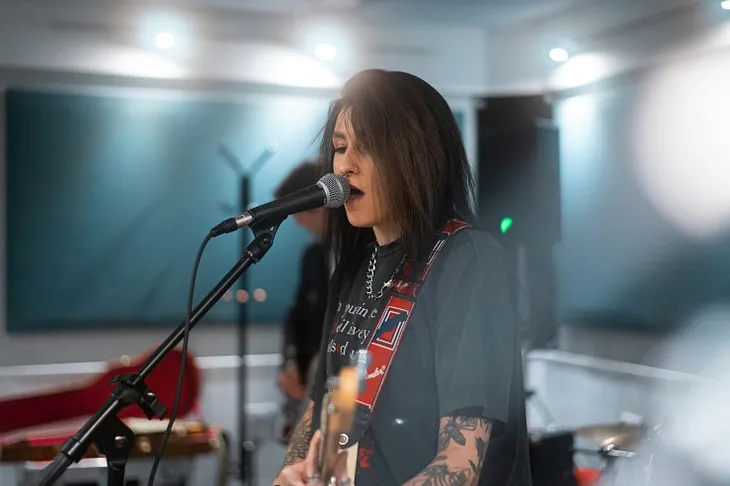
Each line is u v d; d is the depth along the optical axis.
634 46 4.65
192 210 5.26
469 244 1.41
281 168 5.38
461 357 1.33
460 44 5.49
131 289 5.18
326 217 1.69
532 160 3.98
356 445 1.38
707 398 4.23
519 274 3.90
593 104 5.11
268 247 1.47
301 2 4.86
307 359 3.73
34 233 5.03
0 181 5.00
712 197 4.29
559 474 2.67
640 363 4.85
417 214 1.44
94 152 5.10
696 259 4.42
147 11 4.96
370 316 1.49
